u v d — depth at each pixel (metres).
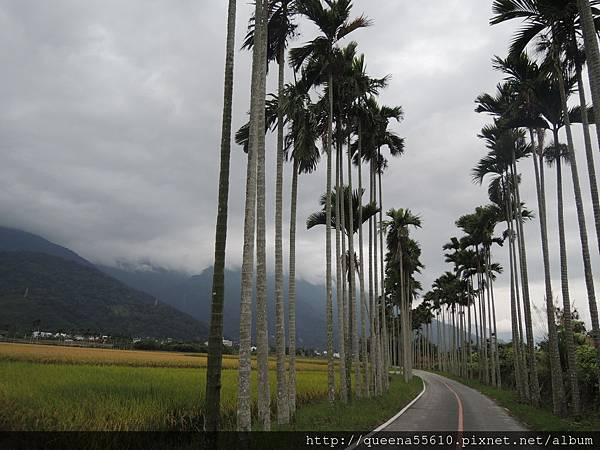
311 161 19.17
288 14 16.00
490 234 41.47
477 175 27.77
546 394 29.70
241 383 10.38
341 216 26.69
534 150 23.02
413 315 99.25
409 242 44.47
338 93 22.16
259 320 13.22
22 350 50.81
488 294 46.94
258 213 13.75
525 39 16.02
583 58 15.59
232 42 11.13
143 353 72.25
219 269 9.83
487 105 22.25
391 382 47.38
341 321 21.53
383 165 29.92
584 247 16.27
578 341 32.38
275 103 17.11
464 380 57.03
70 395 15.69
